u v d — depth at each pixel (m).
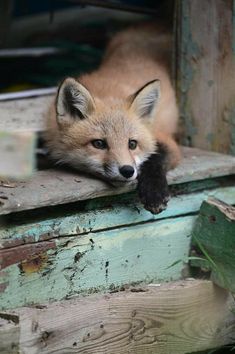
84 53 11.41
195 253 7.53
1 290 6.31
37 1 13.79
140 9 10.49
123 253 7.12
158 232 7.34
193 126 8.52
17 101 9.21
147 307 6.88
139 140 7.60
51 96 9.26
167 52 9.53
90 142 7.49
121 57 9.45
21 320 6.11
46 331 6.25
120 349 6.77
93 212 6.91
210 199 7.45
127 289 7.10
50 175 7.22
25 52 11.02
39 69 10.99
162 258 7.41
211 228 7.34
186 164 7.75
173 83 8.70
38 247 6.50
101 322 6.61
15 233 6.39
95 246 6.92
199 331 7.21
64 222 6.70
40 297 6.57
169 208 7.46
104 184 7.00
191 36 8.34
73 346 6.46
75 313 6.45
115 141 7.44
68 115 7.71
